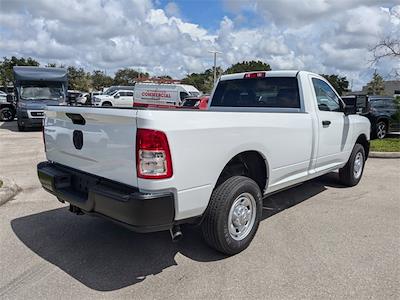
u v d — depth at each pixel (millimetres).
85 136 3578
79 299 3070
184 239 4277
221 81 5961
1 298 3076
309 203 5625
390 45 14359
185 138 3150
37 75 17469
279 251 3936
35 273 3504
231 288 3227
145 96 25953
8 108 23297
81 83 70438
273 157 4258
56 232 4504
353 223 4770
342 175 6508
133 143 3049
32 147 11922
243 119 3773
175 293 3158
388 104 13516
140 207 2982
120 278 3414
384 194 6145
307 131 4848
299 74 5117
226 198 3566
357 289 3188
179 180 3139
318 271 3504
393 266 3598
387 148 10641
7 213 5195
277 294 3125
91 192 3359
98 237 4352
